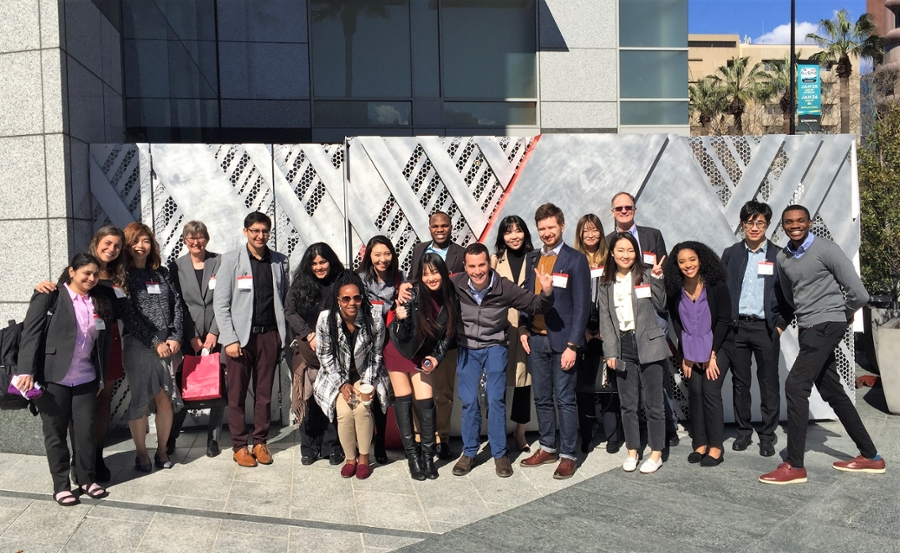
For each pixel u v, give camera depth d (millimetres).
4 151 5410
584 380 5258
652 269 4945
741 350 5312
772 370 5234
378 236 5125
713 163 6141
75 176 5566
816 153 6234
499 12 10305
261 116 9445
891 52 52375
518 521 4066
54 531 3871
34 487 4570
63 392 4223
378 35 9984
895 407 6375
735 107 42500
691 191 6039
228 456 5316
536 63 10375
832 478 4723
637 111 10594
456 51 10203
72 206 5492
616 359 4918
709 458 5051
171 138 7980
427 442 4832
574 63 10438
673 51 10609
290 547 3701
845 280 4555
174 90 8109
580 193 5949
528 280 5152
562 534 3881
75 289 4305
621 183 5961
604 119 10516
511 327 5258
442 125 10188
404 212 5961
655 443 4949
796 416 4641
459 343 4914
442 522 4066
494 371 4895
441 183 5992
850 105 36781
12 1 5332
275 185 6055
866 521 4000
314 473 4941
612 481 4754
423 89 10133
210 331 5266
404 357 4766
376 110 9984
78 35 5723
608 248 5137
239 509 4234
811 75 18328
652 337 4863
